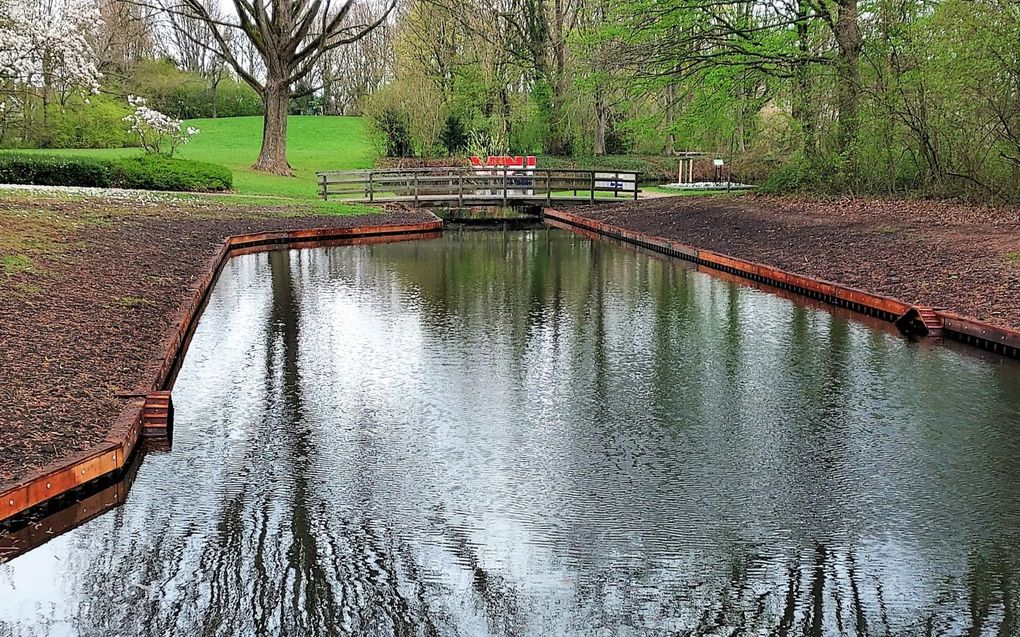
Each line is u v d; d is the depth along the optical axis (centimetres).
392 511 623
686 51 2564
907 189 2161
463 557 558
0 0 2708
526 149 4431
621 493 655
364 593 516
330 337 1154
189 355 1053
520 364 1021
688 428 801
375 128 4138
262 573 538
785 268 1603
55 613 493
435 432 790
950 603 504
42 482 590
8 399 728
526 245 2253
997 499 639
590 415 838
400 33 4175
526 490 659
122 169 2686
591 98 3947
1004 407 848
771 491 656
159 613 495
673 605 505
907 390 905
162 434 763
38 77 2736
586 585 526
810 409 852
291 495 648
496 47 3966
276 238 2227
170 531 588
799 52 2428
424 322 1252
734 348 1090
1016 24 1639
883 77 2144
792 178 2528
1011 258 1367
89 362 861
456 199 3039
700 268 1817
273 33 3419
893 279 1390
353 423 813
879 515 615
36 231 1536
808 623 486
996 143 1811
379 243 2298
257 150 4581
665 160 4328
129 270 1387
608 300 1427
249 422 813
